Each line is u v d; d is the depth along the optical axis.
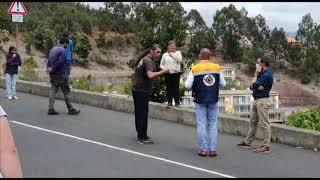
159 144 10.40
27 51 98.50
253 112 10.20
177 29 17.38
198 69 9.27
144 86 10.21
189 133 11.78
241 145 10.45
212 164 8.84
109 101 15.12
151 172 8.12
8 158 2.31
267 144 10.00
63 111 14.30
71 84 19.42
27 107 14.91
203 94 9.26
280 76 95.31
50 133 11.16
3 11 26.89
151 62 10.05
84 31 128.12
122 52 126.75
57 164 8.46
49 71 13.38
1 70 21.89
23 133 11.09
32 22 106.06
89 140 10.53
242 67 84.12
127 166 8.48
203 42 17.08
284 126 11.10
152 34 17.41
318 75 96.56
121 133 11.42
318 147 10.34
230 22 98.81
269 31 99.12
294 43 98.81
